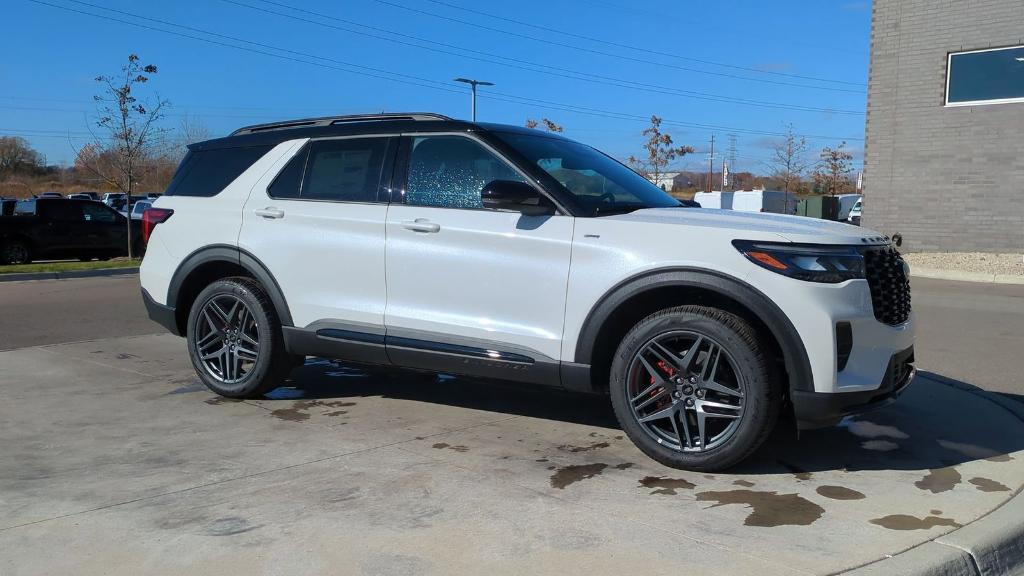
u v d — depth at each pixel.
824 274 3.85
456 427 4.90
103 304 10.75
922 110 17.70
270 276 5.24
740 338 3.90
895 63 17.94
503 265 4.46
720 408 4.02
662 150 36.69
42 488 3.82
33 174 68.94
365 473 4.05
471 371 4.61
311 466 4.16
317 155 5.28
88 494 3.74
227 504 3.62
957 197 17.45
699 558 3.12
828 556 3.14
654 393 4.21
